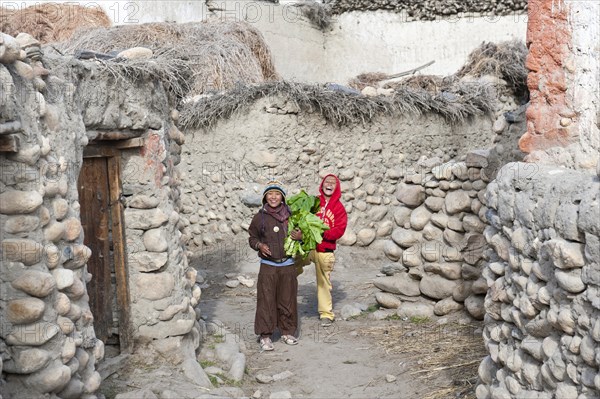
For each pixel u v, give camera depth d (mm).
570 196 3580
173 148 6289
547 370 3750
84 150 5191
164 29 12375
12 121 3855
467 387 5387
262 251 6672
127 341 5586
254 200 10422
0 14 13383
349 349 6691
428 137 11648
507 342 4406
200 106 10641
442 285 7395
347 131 10969
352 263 10461
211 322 7055
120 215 5562
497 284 4578
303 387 5758
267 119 10422
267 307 6668
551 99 4430
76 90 4723
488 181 7152
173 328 5711
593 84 4156
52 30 13352
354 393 5613
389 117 11234
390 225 11203
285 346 6848
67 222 4414
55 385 4043
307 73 17484
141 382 5281
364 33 17828
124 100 5336
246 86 10453
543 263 3785
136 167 5629
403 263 7695
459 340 6633
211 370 5871
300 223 6730
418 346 6598
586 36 4176
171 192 5969
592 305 3246
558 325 3609
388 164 11281
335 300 8594
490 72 13773
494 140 7242
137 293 5629
